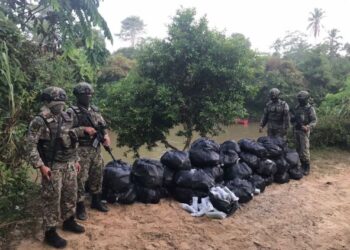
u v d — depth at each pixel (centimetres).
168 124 1106
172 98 1052
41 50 607
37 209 476
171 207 531
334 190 666
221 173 598
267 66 3416
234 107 1070
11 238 414
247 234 471
